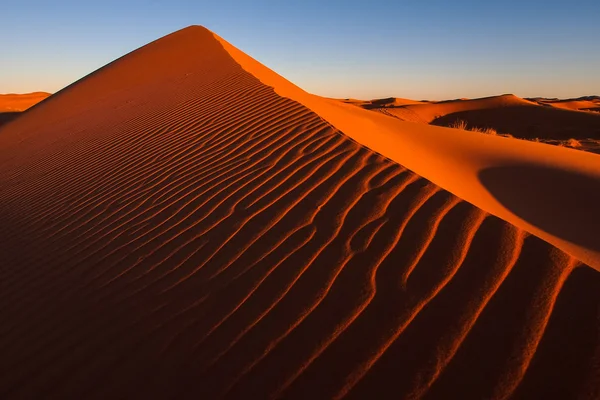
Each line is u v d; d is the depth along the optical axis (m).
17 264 4.05
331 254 2.94
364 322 2.32
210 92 9.79
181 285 2.98
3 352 2.71
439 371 1.97
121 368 2.35
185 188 4.77
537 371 1.88
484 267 2.52
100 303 3.02
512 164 9.61
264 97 8.34
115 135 8.55
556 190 7.80
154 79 14.86
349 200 3.63
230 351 2.30
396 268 2.67
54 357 2.56
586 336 1.98
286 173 4.47
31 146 11.51
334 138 5.30
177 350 2.39
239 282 2.87
